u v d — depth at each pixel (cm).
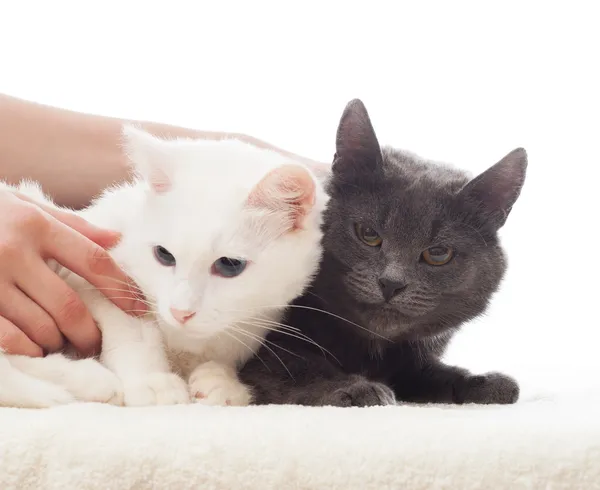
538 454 45
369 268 66
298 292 65
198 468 45
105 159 78
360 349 69
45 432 46
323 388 60
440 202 68
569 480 44
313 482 45
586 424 47
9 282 57
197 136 83
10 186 71
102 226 64
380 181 69
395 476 44
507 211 69
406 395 72
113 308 60
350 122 69
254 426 47
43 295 57
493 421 48
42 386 54
